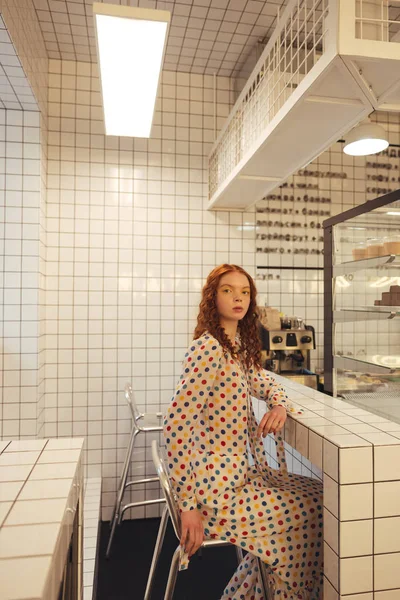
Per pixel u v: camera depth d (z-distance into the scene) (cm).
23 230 263
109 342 297
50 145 291
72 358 293
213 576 223
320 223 323
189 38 270
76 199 294
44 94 277
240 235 315
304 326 283
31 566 61
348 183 328
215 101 312
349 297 169
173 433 125
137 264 301
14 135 262
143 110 216
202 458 130
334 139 176
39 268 265
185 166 309
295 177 322
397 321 135
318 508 130
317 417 136
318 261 323
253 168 214
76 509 106
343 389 174
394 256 134
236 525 124
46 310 290
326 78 130
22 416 261
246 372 147
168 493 122
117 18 144
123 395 297
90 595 179
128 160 302
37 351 262
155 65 172
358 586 108
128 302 300
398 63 121
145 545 259
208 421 136
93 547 207
